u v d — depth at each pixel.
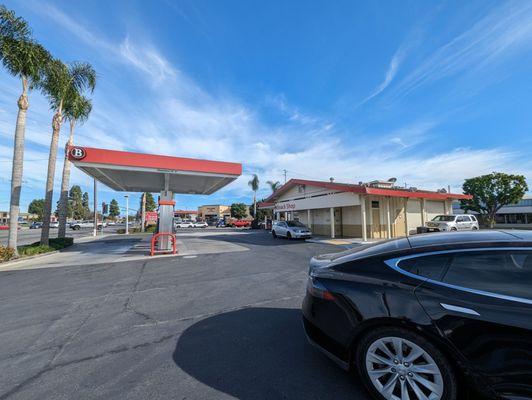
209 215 93.31
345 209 21.75
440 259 2.54
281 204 26.30
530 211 39.59
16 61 11.42
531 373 1.91
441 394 2.18
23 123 12.25
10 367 3.12
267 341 3.67
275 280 7.21
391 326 2.41
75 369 3.06
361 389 2.62
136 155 12.69
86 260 11.22
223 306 5.16
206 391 2.63
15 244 11.84
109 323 4.42
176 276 7.85
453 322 2.17
